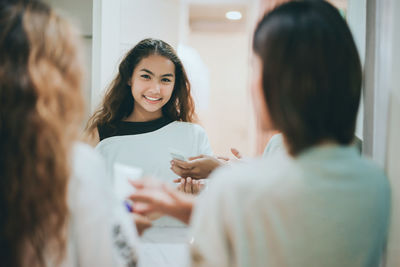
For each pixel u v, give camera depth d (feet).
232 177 1.29
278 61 1.28
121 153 3.54
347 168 1.28
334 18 1.33
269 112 1.36
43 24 1.24
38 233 1.20
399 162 2.24
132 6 3.97
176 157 3.17
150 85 3.47
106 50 3.80
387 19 2.26
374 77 2.53
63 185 1.21
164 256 2.91
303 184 1.23
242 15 5.74
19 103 1.15
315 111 1.28
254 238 1.23
